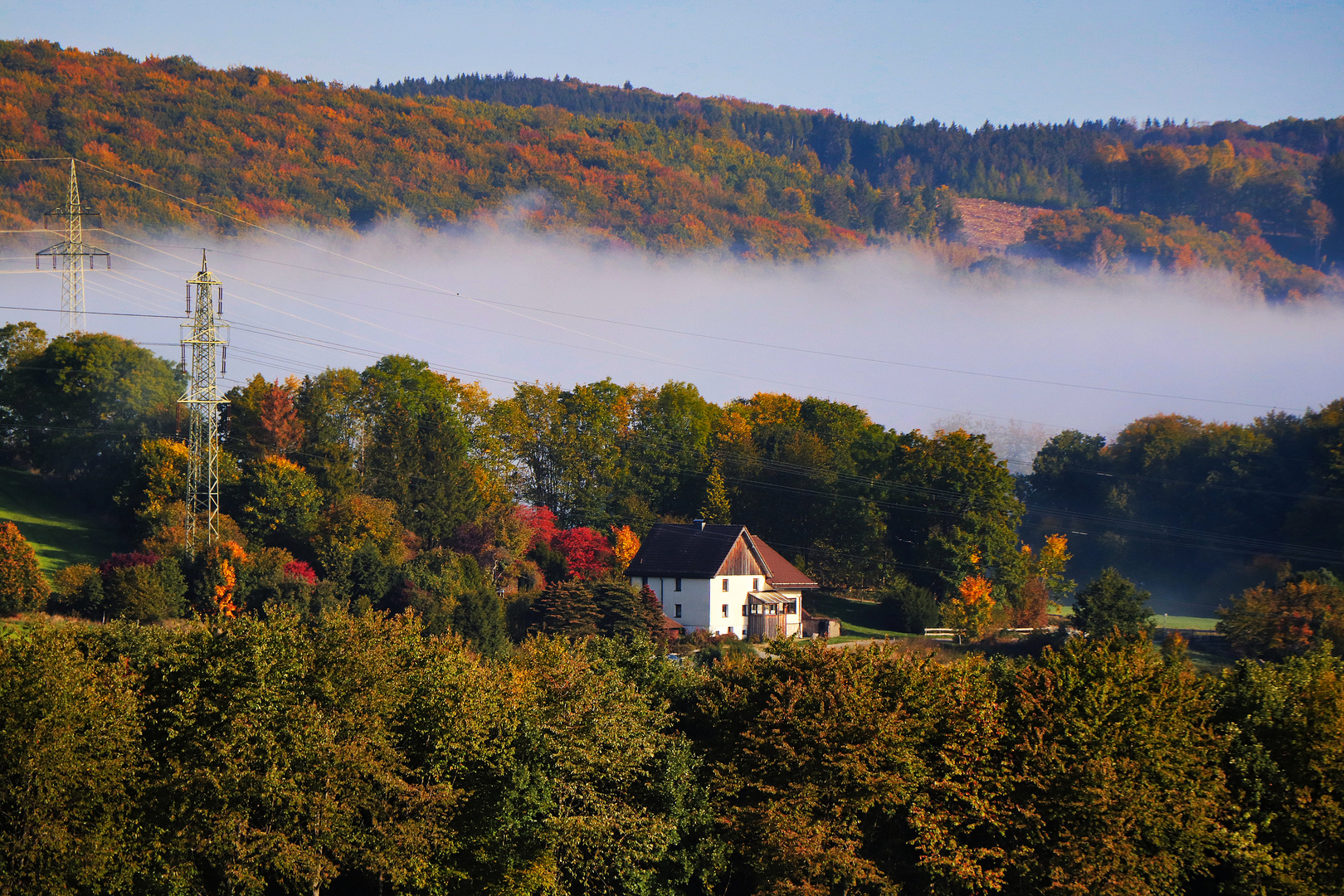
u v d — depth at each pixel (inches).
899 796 2896.2
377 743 2642.7
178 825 2603.3
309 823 2596.0
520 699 2876.5
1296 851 3002.0
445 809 2728.8
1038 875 2856.8
